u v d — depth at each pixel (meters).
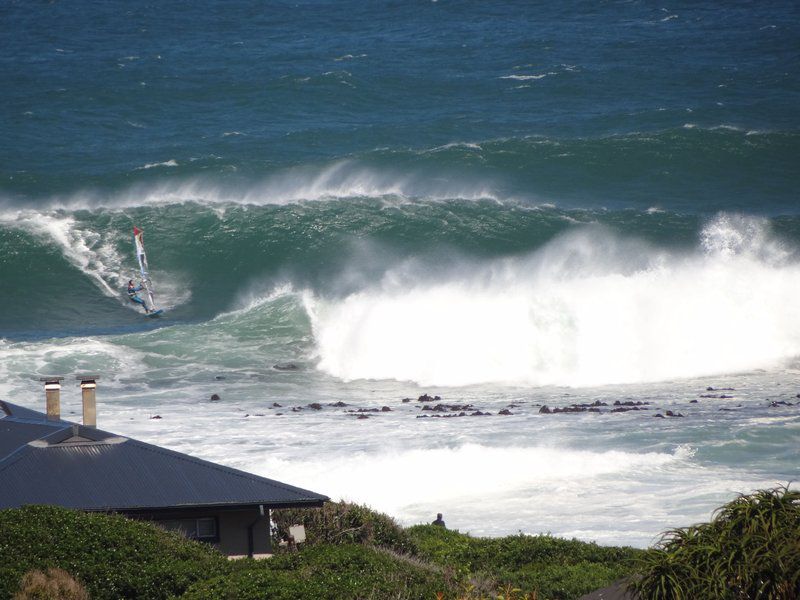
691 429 114.56
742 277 163.88
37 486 61.44
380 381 151.75
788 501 46.91
